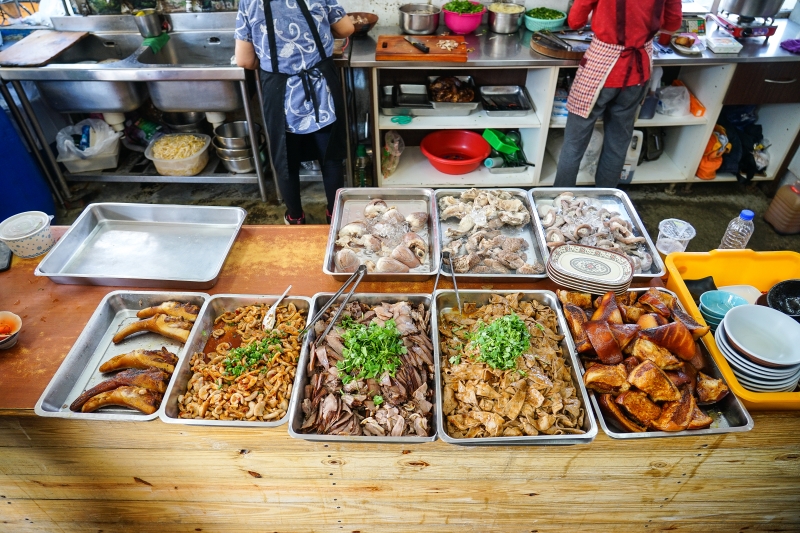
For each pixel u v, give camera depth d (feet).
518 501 5.68
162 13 12.51
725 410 5.07
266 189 13.15
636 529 6.28
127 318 6.25
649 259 6.70
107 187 13.89
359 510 5.87
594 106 10.66
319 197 13.57
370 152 13.43
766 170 13.33
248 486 5.50
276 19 8.59
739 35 11.62
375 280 6.52
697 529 6.31
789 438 4.95
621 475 5.25
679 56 11.07
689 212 13.00
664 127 13.94
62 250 6.79
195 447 4.99
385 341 5.32
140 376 5.25
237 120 14.06
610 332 5.18
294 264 6.86
